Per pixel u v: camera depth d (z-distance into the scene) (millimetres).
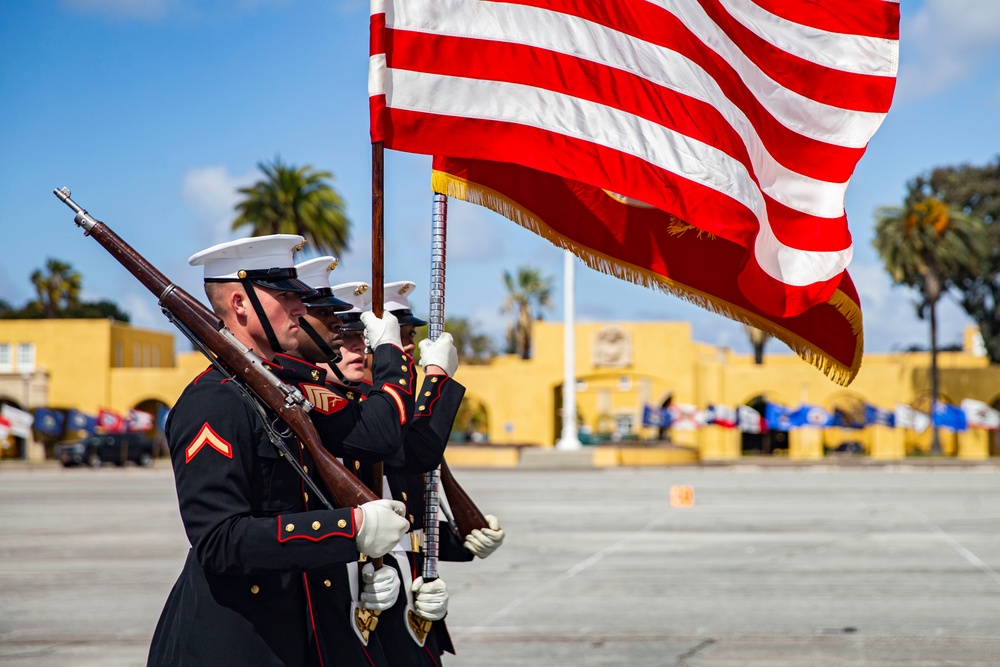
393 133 3854
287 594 3400
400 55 3893
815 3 4723
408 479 4441
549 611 10227
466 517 4418
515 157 3939
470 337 88250
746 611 10156
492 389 58656
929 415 57344
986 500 24844
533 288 78375
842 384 4723
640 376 57875
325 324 3826
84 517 21719
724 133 4238
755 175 4453
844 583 11867
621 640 8828
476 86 3965
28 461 58500
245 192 49031
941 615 9891
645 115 4117
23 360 61062
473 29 4004
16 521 20797
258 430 3354
